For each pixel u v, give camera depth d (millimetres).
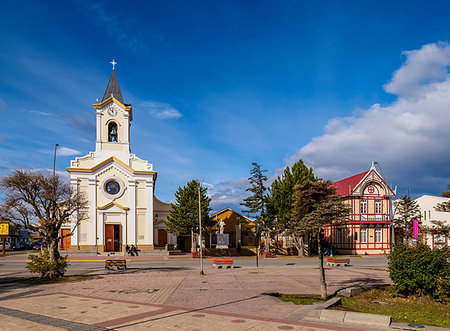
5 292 17891
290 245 54531
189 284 20500
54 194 24141
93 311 13070
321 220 15914
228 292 17594
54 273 23266
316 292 17578
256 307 13781
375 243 51531
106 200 47188
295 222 17859
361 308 13664
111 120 49188
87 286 19875
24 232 100188
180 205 46250
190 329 10516
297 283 20953
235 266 32938
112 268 29172
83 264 34938
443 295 15414
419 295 15898
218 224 50000
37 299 15719
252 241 61500
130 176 48188
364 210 52062
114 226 47219
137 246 47094
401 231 53031
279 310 13203
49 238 23844
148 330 10438
